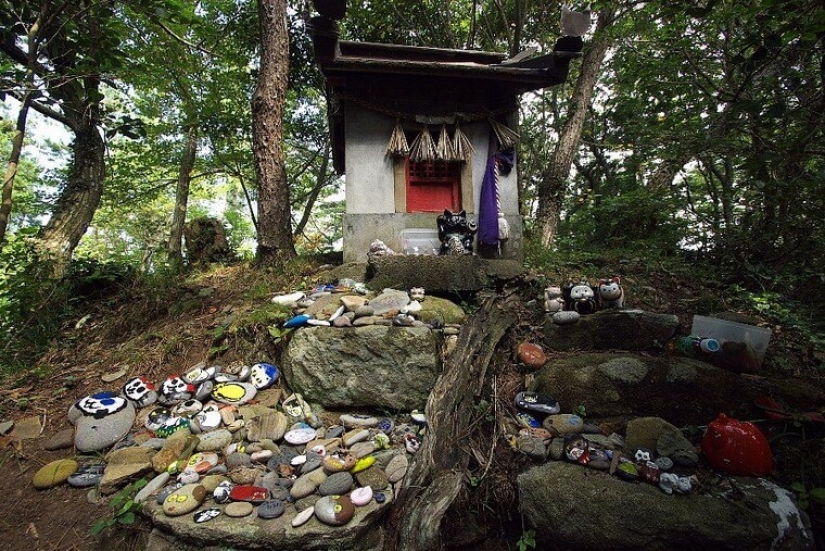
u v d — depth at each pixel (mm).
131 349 4453
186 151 10719
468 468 2928
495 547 2680
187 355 4184
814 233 4703
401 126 5617
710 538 2283
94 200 7062
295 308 4195
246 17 9164
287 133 11875
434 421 3070
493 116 5789
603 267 5883
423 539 2434
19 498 2869
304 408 3441
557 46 5312
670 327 3754
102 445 3199
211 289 5594
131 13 7168
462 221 5348
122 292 6184
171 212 16250
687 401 3174
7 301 5387
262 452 2951
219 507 2572
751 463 2615
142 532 2586
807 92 4367
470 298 4801
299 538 2363
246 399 3527
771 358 3641
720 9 5426
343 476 2719
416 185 5809
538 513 2576
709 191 6754
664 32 6289
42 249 6109
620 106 8680
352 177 5570
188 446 3043
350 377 3473
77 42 4664
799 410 3059
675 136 5766
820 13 2936
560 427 3066
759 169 3957
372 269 4785
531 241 7355
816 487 2574
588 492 2541
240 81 9719
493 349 3740
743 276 5109
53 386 4094
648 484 2590
